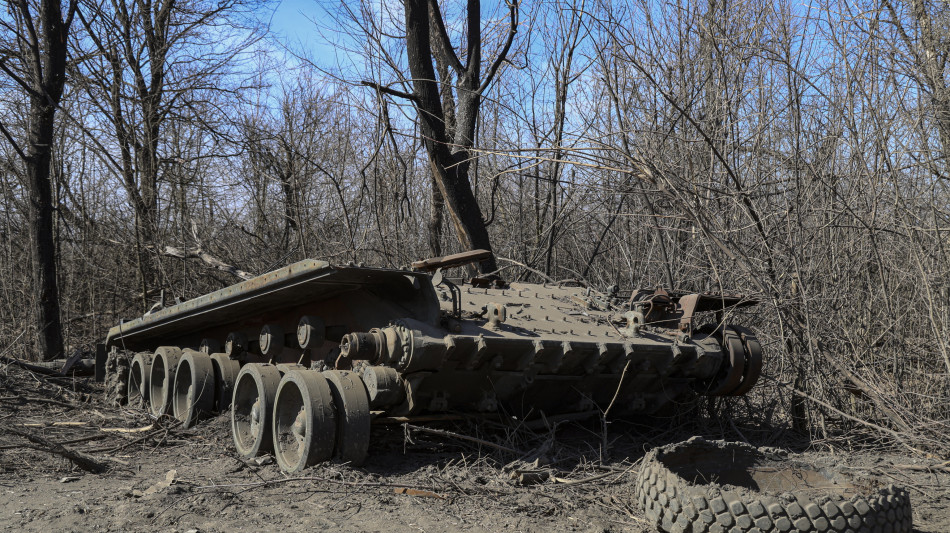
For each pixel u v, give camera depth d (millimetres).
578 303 7371
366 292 6129
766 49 7762
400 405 6008
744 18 9281
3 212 17953
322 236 14492
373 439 6363
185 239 15945
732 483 5000
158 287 16312
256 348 7852
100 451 6738
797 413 7426
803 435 7363
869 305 7520
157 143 18812
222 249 16547
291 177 15500
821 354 7246
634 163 6926
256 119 18594
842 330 7348
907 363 7395
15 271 16609
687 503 4066
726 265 7930
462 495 5062
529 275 12641
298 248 14945
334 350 6484
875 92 7129
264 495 5020
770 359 8117
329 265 5301
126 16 18422
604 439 6352
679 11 10281
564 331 6297
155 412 8562
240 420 6617
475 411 6418
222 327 8555
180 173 18188
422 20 11258
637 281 11250
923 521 4684
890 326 7121
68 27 13555
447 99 14891
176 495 5004
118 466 6082
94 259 17578
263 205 17406
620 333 6590
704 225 6926
